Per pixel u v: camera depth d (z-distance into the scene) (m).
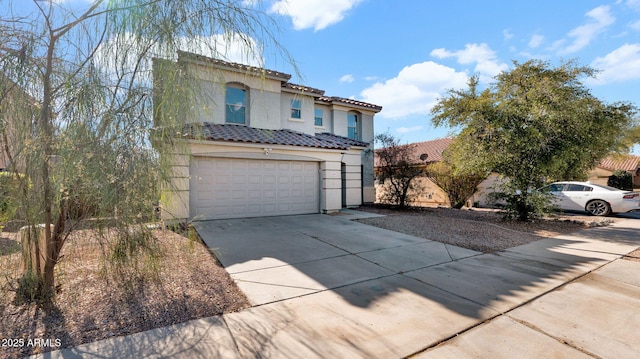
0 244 3.02
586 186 13.27
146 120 3.32
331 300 3.88
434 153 21.17
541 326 3.23
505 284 4.52
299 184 11.64
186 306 3.59
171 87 3.37
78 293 3.71
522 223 10.34
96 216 3.14
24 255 3.18
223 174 9.95
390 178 14.55
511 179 10.46
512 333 3.08
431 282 4.57
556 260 5.86
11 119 2.93
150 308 3.50
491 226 9.76
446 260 5.80
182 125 3.59
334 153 12.21
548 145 9.48
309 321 3.30
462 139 10.62
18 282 3.31
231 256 5.80
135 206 3.17
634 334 3.08
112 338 2.88
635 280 4.74
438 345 2.85
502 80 10.11
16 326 3.02
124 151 3.12
